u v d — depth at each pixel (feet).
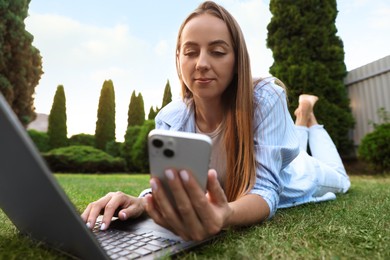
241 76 4.17
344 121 21.80
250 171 4.04
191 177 2.18
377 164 17.97
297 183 6.13
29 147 1.88
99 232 3.34
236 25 4.05
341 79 23.08
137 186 11.30
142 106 70.54
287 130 4.78
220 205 2.53
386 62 20.49
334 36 23.65
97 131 63.31
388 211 4.75
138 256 2.55
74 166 39.24
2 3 27.96
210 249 2.89
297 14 23.48
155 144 2.18
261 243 2.96
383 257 2.60
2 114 1.77
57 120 56.54
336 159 9.30
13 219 2.94
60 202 2.15
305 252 2.69
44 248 2.84
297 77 22.36
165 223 2.56
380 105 21.11
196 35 3.73
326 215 4.58
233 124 4.45
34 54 31.68
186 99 5.29
